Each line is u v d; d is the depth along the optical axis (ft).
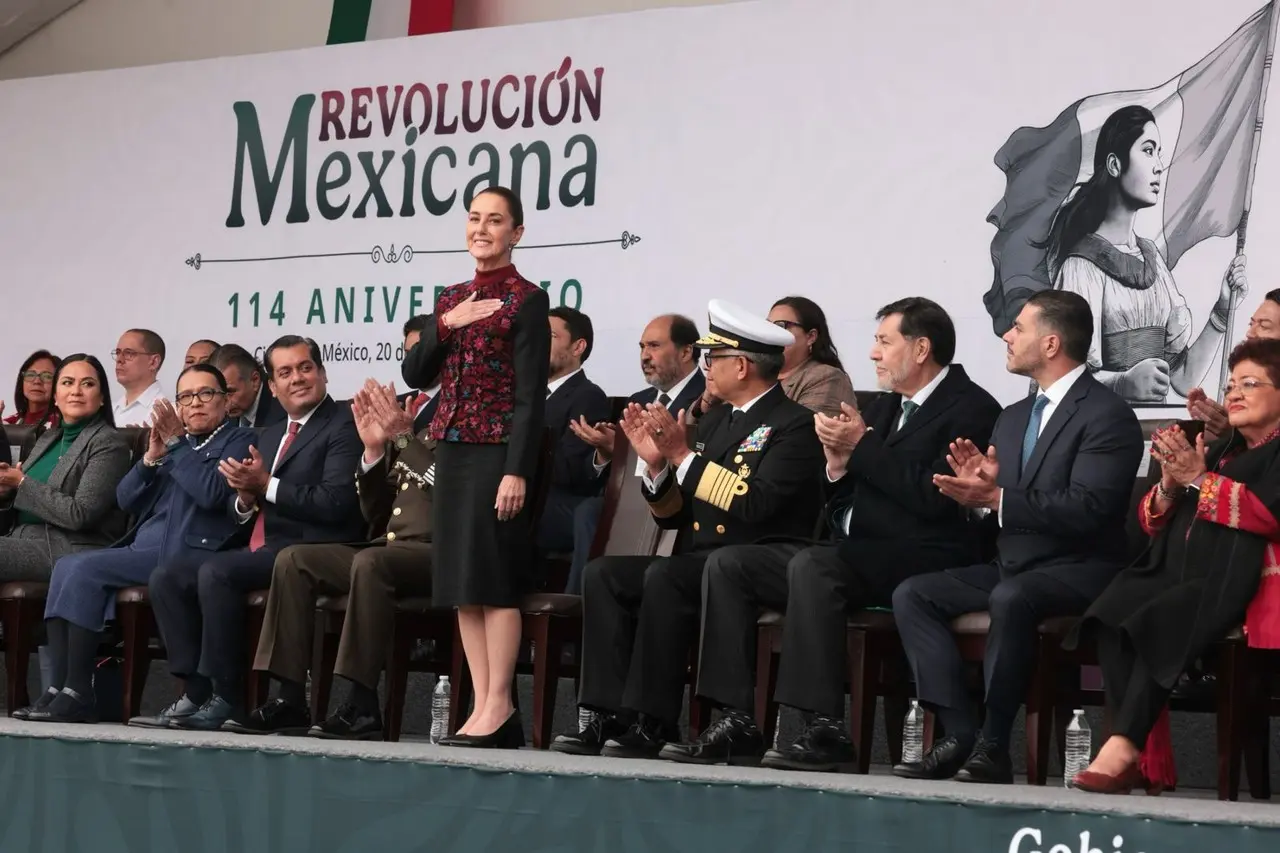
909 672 37.86
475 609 38.58
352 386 60.80
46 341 65.72
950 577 35.76
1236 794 33.37
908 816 28.35
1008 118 51.39
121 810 34.96
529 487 38.73
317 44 66.03
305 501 44.06
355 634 39.93
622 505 43.14
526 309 38.29
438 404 39.11
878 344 39.29
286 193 62.44
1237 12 48.60
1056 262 50.42
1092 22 50.42
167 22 69.05
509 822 31.45
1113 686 33.19
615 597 38.24
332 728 39.83
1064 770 40.78
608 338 56.90
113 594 45.34
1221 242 48.34
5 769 36.22
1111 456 35.63
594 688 37.88
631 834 30.45
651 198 56.70
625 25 57.52
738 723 36.01
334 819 32.96
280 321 62.13
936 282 52.16
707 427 40.60
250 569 43.21
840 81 53.98
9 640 47.26
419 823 32.22
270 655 41.01
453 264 59.72
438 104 60.34
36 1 69.72
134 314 64.49
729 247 55.31
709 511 39.19
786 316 43.32
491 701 38.24
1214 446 36.06
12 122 66.85
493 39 59.62
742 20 55.67
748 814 29.60
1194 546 33.12
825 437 37.52
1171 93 49.26
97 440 49.39
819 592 35.53
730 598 36.40
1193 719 43.09
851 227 53.52
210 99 63.98
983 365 51.37
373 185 61.11
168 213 64.28
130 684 44.78
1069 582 34.68
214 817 34.04
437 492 38.42
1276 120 47.96
